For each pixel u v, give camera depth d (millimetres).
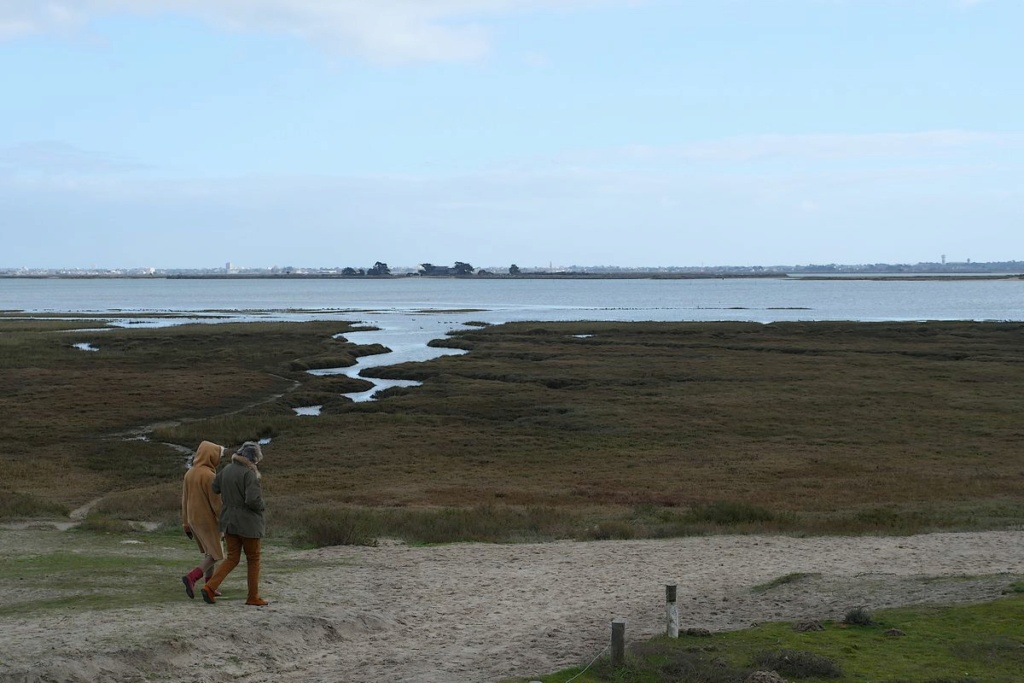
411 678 10156
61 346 80188
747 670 9727
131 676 9812
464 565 17531
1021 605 12781
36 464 36125
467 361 71438
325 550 19281
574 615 13594
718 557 18578
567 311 163625
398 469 35188
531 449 39312
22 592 13766
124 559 17141
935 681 9445
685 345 84188
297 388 59281
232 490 12805
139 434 43969
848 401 51500
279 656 11062
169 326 112938
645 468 35156
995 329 94688
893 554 18828
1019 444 39656
